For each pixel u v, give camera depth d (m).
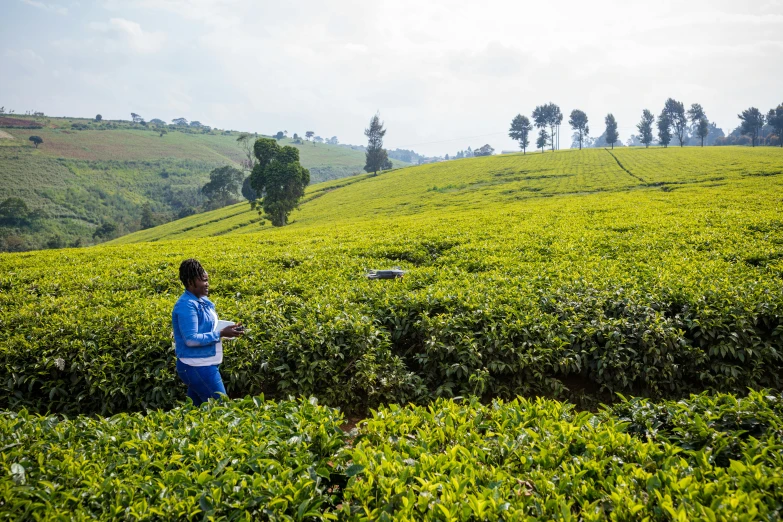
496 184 68.62
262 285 13.09
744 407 5.52
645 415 5.68
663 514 3.84
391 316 10.22
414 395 8.66
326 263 15.84
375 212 56.75
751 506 3.67
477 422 5.56
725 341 8.62
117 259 18.59
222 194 132.25
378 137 124.12
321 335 8.98
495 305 9.88
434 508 3.87
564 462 4.57
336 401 8.58
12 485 4.14
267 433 5.26
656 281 11.03
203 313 7.02
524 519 3.77
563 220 22.92
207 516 3.90
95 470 4.56
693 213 21.94
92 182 160.88
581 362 8.74
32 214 124.75
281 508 4.02
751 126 132.75
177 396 8.48
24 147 177.25
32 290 13.68
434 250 17.86
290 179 59.44
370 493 4.29
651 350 8.46
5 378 8.58
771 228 17.08
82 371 8.59
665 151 93.12
